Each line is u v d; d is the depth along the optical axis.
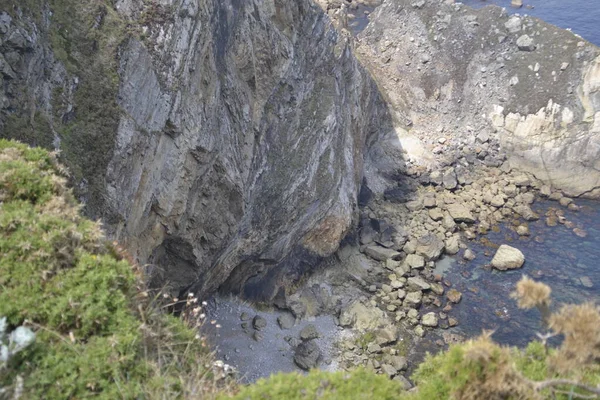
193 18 21.50
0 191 10.41
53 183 11.00
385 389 8.76
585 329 8.11
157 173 20.19
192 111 21.66
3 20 14.78
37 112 15.59
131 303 9.75
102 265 9.69
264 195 28.62
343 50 36.47
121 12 19.38
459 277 35.19
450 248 37.19
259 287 30.89
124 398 8.05
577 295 33.41
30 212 10.10
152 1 20.03
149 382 8.53
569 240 38.62
